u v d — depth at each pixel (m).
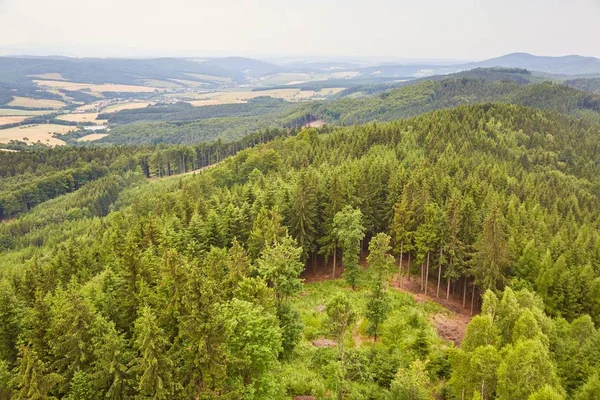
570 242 67.06
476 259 58.97
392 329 45.75
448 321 56.78
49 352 31.89
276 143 145.12
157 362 26.97
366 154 114.00
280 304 40.78
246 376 31.33
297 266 41.81
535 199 85.88
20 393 25.95
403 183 76.56
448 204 64.44
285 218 69.25
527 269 58.44
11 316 38.19
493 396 35.03
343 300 36.16
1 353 37.38
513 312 42.19
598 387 32.44
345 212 63.00
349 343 45.53
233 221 64.50
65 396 29.14
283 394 33.97
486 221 57.38
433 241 63.00
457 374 35.41
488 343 38.06
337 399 34.06
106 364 28.64
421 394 32.00
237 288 37.66
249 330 30.20
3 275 89.94
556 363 38.47
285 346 39.81
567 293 55.00
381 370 37.47
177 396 27.62
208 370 27.47
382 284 47.09
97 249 70.94
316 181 76.06
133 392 29.14
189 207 74.56
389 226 70.62
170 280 33.44
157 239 59.34
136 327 30.89
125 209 123.88
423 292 66.06
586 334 41.91
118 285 41.44
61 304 36.53
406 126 144.62
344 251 65.19
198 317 27.58
